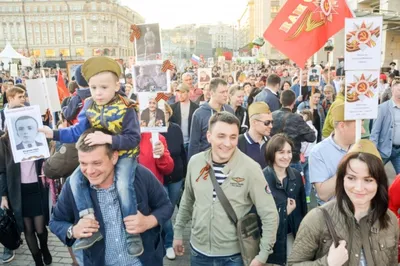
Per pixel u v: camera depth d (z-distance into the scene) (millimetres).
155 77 3717
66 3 106250
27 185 4234
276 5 73938
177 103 6141
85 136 2246
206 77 9891
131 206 2305
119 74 2559
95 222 2242
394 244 2045
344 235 2037
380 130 5719
